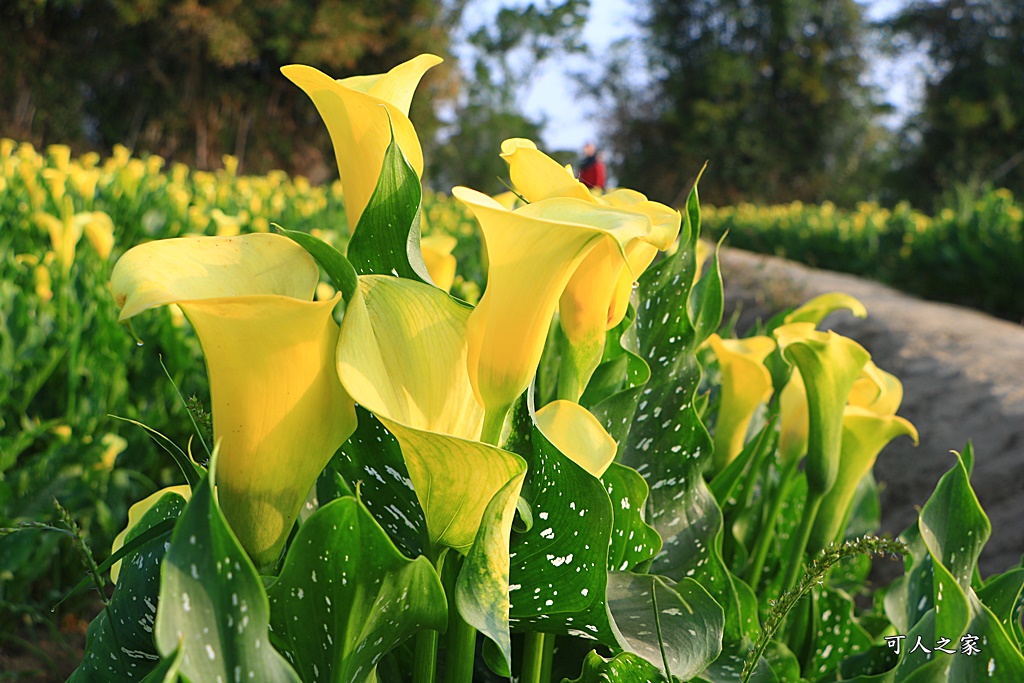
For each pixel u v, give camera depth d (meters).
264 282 0.40
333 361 0.40
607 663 0.50
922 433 2.41
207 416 0.46
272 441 0.40
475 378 0.42
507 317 0.41
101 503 1.25
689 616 0.52
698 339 0.72
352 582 0.39
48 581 1.31
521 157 0.48
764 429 0.78
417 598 0.40
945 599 0.53
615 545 0.54
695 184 0.67
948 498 0.60
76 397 1.37
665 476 0.65
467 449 0.40
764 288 4.17
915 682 0.50
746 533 0.89
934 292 4.67
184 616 0.35
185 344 1.42
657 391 0.66
